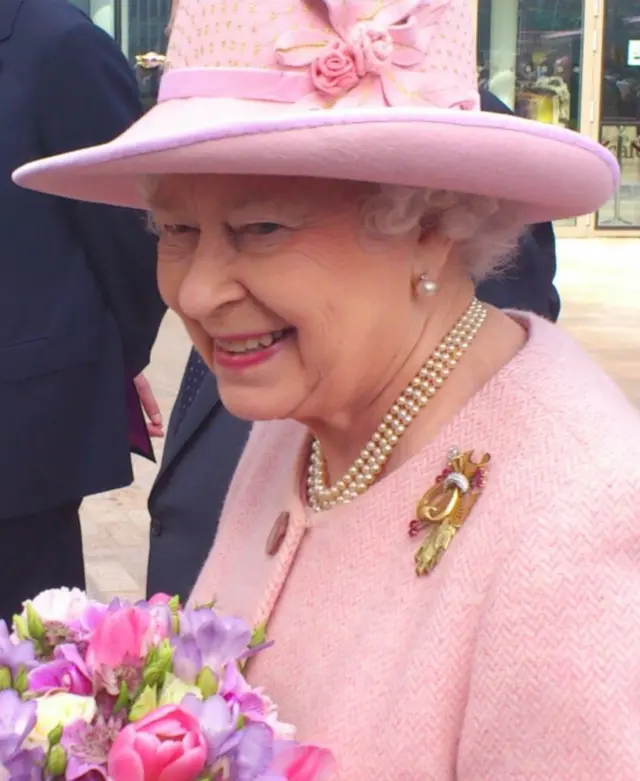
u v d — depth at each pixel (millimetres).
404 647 1165
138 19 11531
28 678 1186
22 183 1493
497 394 1229
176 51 1289
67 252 2898
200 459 2234
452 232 1246
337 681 1206
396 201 1180
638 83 14500
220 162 1113
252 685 1310
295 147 1084
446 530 1175
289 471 1526
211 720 1089
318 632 1278
